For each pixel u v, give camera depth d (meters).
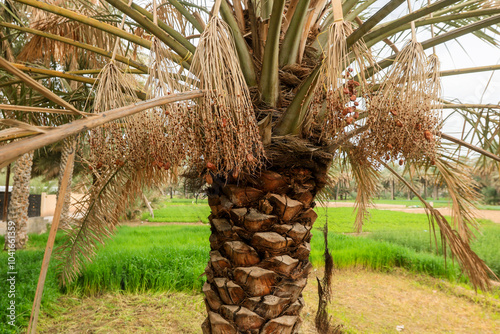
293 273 2.03
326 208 2.75
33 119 3.31
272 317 1.96
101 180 2.63
